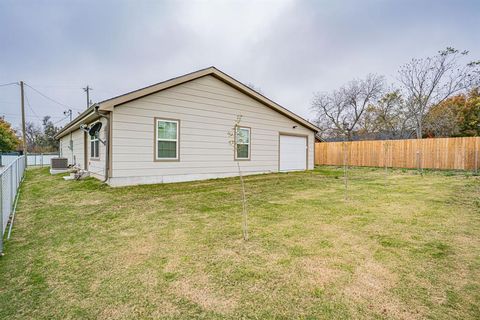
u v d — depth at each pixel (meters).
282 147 12.13
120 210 4.88
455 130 17.91
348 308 1.88
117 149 7.29
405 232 3.51
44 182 9.06
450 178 9.69
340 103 25.98
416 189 7.12
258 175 10.66
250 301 1.99
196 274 2.41
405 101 20.53
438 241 3.17
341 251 2.88
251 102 10.66
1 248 2.95
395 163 14.48
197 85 8.89
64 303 2.01
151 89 7.70
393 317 1.78
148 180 7.86
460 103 18.23
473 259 2.66
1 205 3.08
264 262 2.63
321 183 8.32
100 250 3.02
